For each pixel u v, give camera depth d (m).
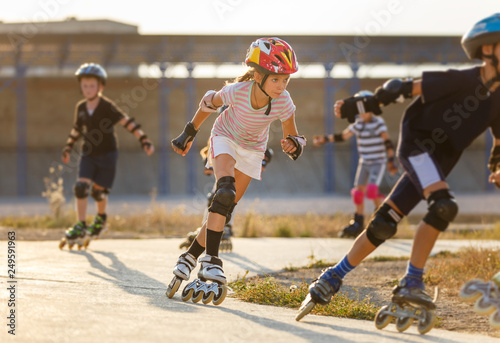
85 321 4.08
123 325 4.00
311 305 4.62
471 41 4.39
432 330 4.72
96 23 49.22
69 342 3.51
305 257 8.90
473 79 4.41
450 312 5.70
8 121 49.47
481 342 4.20
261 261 8.42
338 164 52.16
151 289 5.84
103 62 42.22
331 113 43.22
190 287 5.27
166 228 15.66
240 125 5.25
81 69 9.62
